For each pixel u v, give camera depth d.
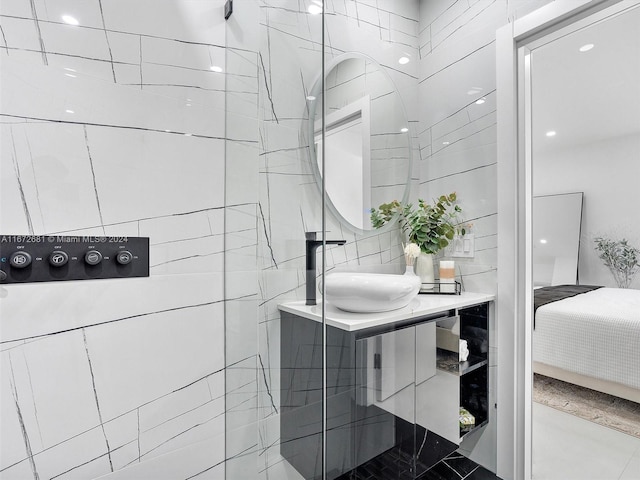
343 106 1.42
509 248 1.42
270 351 1.03
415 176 1.73
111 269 0.97
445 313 1.32
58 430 0.90
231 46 1.18
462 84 1.61
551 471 1.29
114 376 0.98
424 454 1.22
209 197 1.15
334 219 1.35
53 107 0.89
